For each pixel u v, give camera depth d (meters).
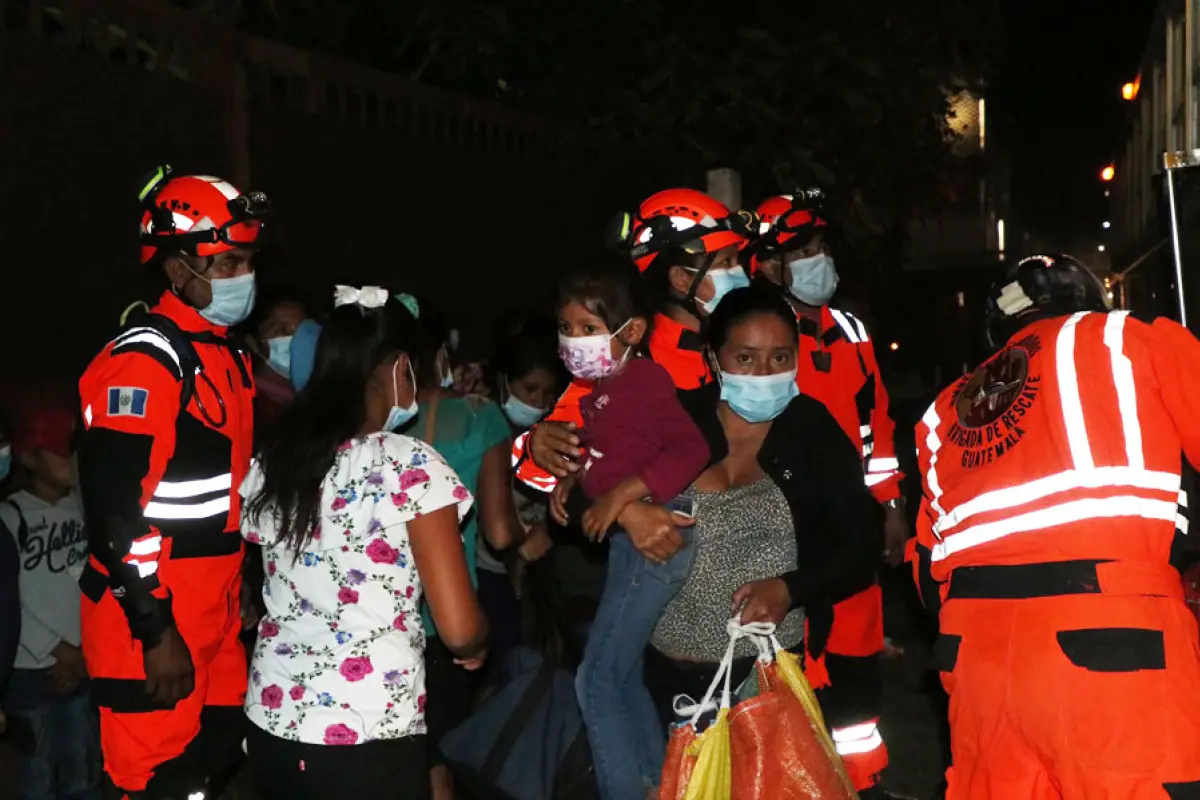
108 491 3.58
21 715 4.39
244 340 5.26
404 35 9.70
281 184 5.89
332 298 3.70
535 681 3.62
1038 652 2.99
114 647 3.76
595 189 8.81
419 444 3.21
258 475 3.26
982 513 3.21
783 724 3.20
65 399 4.61
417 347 3.35
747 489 3.52
